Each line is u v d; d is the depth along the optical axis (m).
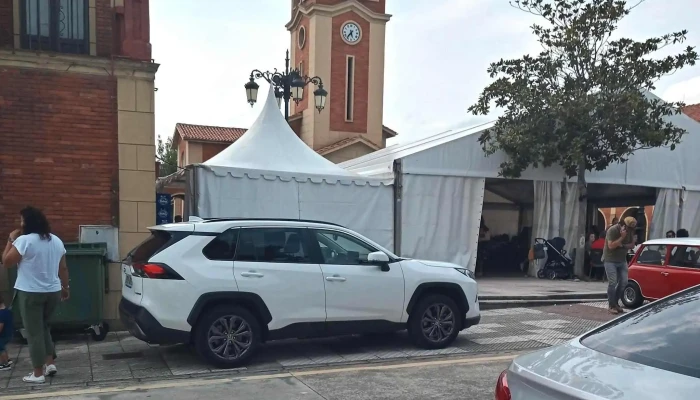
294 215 11.61
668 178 16.41
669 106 14.23
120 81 8.43
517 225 21.30
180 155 37.19
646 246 10.83
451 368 6.47
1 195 7.92
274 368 6.40
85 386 5.66
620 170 15.69
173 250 6.21
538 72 14.57
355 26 30.41
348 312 6.84
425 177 13.18
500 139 13.73
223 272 6.28
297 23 32.28
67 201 8.23
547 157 13.97
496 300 11.23
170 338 6.05
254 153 11.98
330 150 28.70
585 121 13.69
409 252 12.91
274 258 6.62
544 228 15.45
